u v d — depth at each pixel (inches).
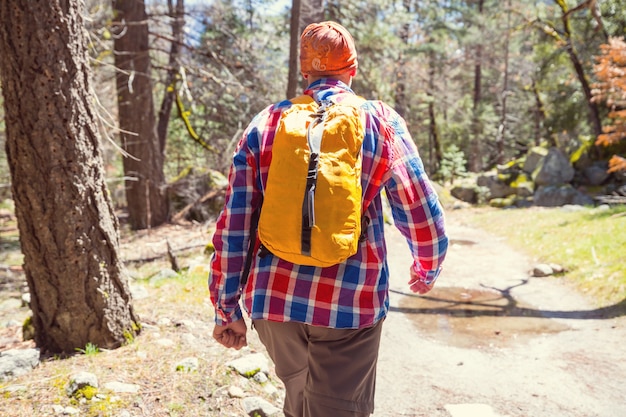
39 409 109.4
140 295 200.7
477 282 289.3
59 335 141.6
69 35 134.7
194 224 498.9
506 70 1157.7
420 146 1374.3
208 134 628.1
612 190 658.8
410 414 140.6
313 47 75.5
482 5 1115.3
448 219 605.6
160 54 661.9
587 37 724.7
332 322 67.7
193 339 153.9
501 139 1178.0
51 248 136.4
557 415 138.0
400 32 935.7
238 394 125.2
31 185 133.5
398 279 295.4
